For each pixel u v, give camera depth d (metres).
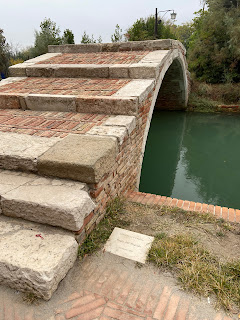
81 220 2.31
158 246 2.50
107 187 3.04
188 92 13.73
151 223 2.94
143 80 5.05
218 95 13.91
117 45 7.03
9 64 16.09
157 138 10.61
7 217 2.51
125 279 2.18
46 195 2.38
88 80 5.46
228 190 6.75
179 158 8.80
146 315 1.88
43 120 3.93
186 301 1.98
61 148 2.84
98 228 2.76
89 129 3.48
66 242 2.20
